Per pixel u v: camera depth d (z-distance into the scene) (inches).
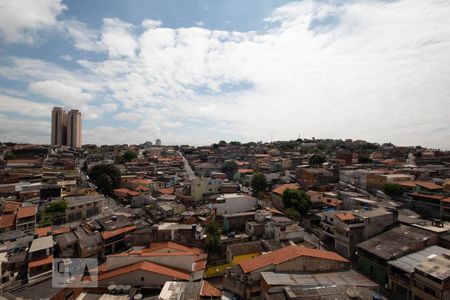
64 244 1895.9
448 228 1834.4
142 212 2886.3
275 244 1818.4
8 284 1533.0
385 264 1565.0
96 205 2950.3
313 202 2817.4
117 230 2188.7
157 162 6176.2
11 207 2596.0
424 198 2691.9
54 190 3181.6
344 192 3004.4
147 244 1971.0
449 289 1221.1
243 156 6929.1
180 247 1836.9
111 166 4288.9
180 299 1071.6
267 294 1215.6
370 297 1140.5
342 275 1366.9
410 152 7081.7
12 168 4271.7
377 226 1929.1
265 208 2719.0
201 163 6077.8
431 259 1392.7
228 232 2222.0
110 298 1128.2
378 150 7450.8
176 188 3973.9
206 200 3248.0
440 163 4921.3
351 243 1873.8
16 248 1806.1
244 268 1424.7
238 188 3580.2
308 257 1416.1
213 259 1903.3
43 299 1371.8
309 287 1206.3
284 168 4911.4
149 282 1328.7
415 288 1336.1
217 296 1137.4
